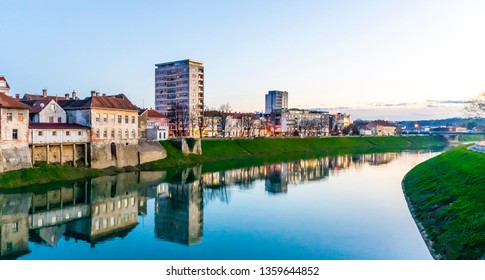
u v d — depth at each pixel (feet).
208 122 638.53
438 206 169.89
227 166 395.96
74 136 305.94
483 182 164.96
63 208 203.10
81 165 313.32
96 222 177.99
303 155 543.39
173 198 231.71
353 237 153.17
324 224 172.45
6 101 255.50
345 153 589.73
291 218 183.83
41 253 137.18
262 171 358.23
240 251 139.03
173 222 177.99
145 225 173.78
